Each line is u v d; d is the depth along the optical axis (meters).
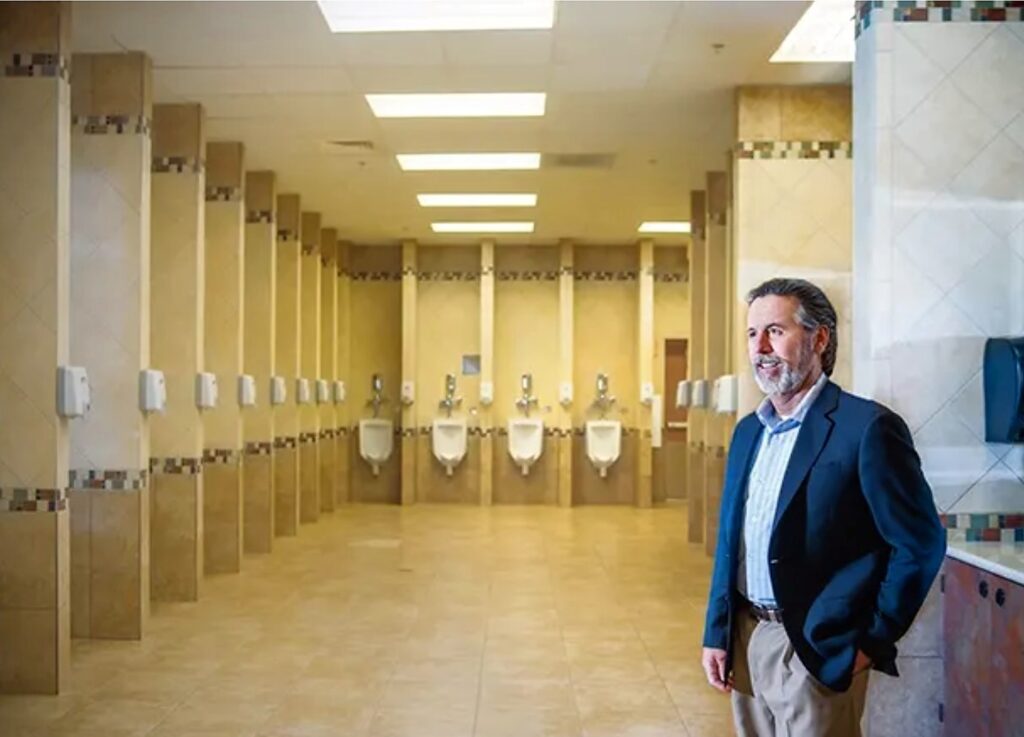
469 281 12.52
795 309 2.36
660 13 5.04
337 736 4.12
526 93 6.42
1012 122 3.74
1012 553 3.40
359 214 10.62
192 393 6.57
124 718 4.33
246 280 8.55
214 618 6.21
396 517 11.12
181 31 5.32
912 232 3.75
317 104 6.64
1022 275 3.74
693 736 4.14
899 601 2.17
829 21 5.22
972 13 3.75
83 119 5.71
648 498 12.03
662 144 7.64
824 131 6.23
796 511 2.30
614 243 12.41
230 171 7.62
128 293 5.68
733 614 2.50
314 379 10.56
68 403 4.68
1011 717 3.06
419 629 5.96
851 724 2.30
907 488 2.21
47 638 4.68
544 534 9.84
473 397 12.45
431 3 5.00
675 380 12.57
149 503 6.34
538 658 5.33
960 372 3.73
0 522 4.69
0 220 4.71
